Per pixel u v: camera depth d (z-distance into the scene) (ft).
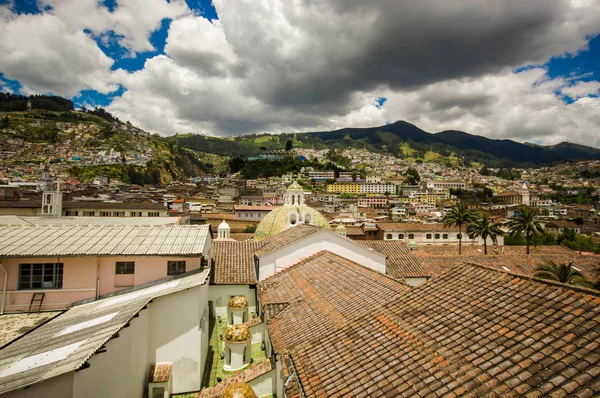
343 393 38.14
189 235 91.61
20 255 76.02
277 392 62.49
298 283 88.69
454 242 316.19
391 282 68.59
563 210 623.77
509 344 34.81
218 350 91.40
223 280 112.78
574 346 31.07
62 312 75.10
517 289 42.68
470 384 31.91
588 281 132.36
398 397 34.12
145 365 69.82
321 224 162.91
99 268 81.46
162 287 77.30
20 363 46.50
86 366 42.98
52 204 139.13
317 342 52.19
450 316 43.52
